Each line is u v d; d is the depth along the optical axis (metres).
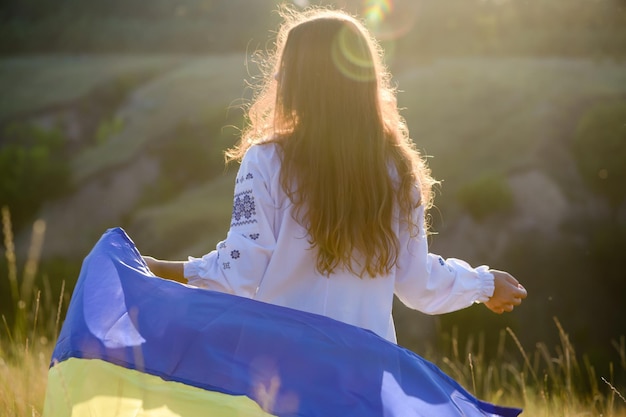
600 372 18.58
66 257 30.39
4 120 40.91
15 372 3.36
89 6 55.62
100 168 34.16
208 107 36.53
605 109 26.59
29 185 33.09
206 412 1.78
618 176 24.73
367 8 39.19
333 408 1.80
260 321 1.90
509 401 4.28
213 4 52.41
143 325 1.90
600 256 22.61
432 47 39.31
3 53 52.97
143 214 29.56
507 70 33.66
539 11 39.44
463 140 28.22
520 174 25.73
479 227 23.55
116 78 43.12
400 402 1.84
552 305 21.88
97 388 1.83
